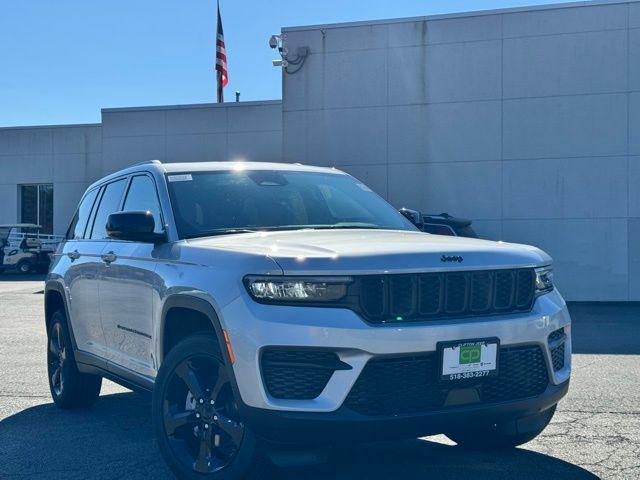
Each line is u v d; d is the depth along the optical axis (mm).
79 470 4996
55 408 6867
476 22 18609
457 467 4879
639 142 17797
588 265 18062
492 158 18547
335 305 3879
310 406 3793
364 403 3830
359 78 19297
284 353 3844
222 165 5801
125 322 5438
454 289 4098
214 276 4246
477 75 18625
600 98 17969
